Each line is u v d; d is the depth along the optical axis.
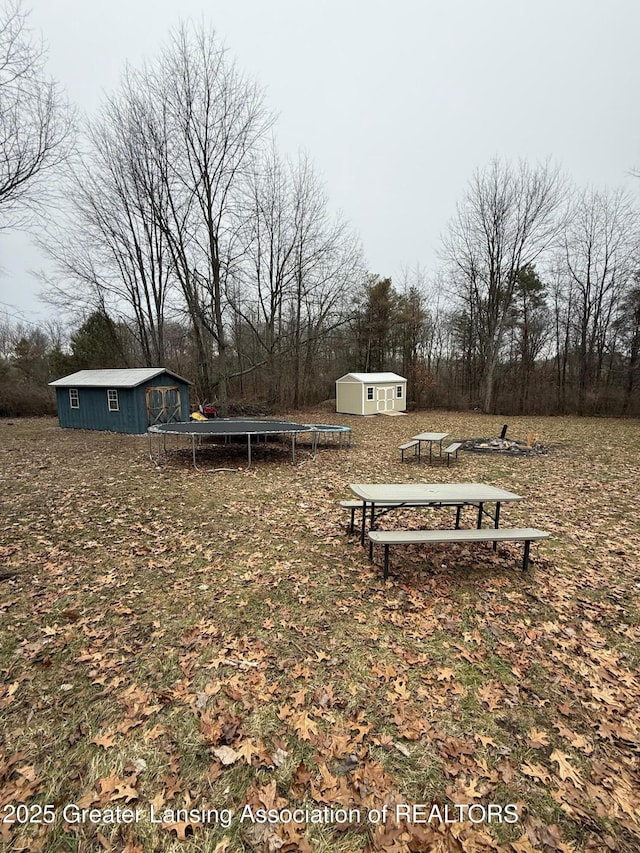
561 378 25.78
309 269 23.69
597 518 6.05
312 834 1.82
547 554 4.78
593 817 1.88
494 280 24.31
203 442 13.76
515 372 26.33
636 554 4.80
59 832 1.83
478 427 18.20
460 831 1.82
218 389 24.47
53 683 2.73
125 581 4.14
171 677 2.79
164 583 4.10
